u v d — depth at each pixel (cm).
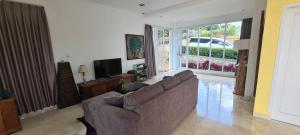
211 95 385
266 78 253
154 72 624
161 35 675
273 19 232
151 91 188
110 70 431
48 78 313
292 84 236
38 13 290
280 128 237
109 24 433
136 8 450
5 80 262
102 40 419
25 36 279
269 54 244
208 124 253
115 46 459
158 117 191
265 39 243
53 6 312
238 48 358
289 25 225
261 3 306
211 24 618
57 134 237
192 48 701
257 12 314
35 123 270
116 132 173
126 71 506
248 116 276
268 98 256
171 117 224
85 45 379
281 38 230
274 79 246
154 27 627
